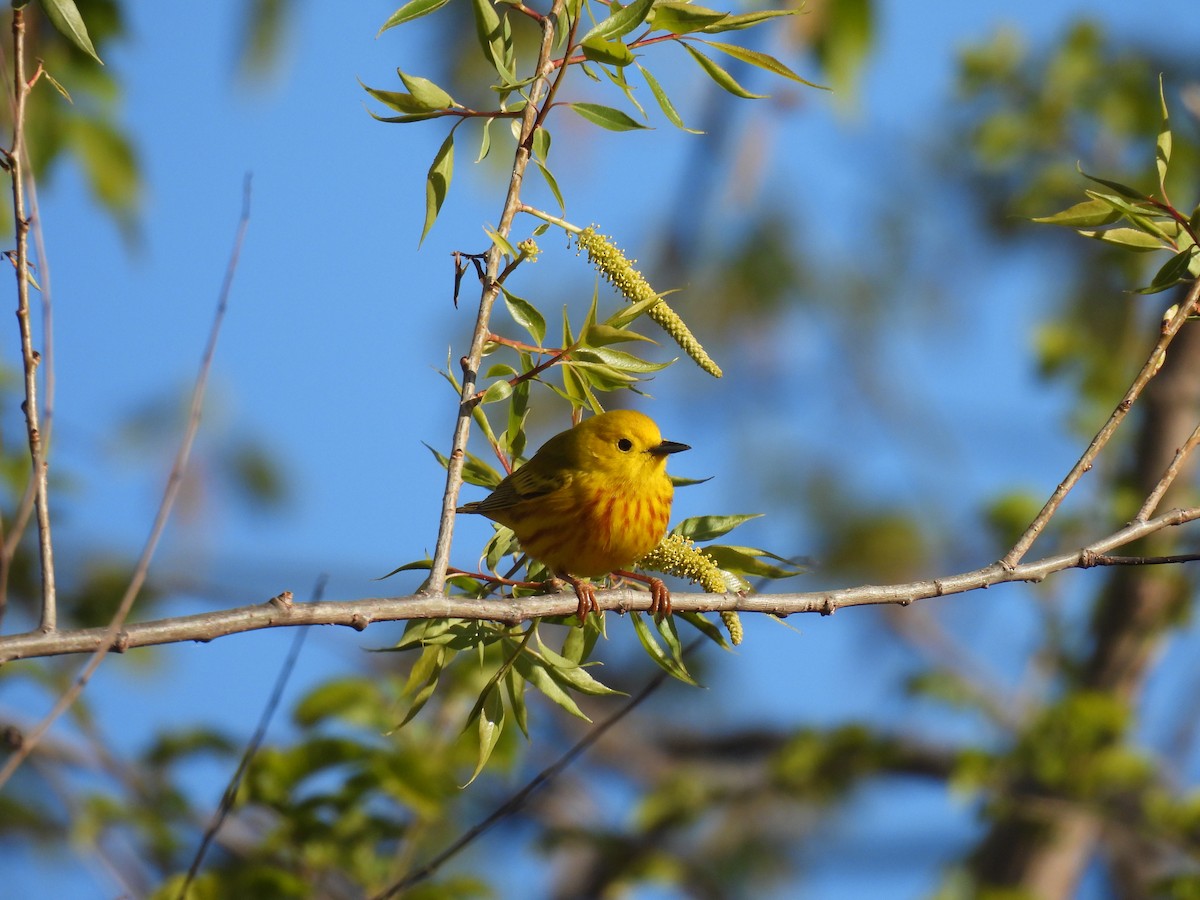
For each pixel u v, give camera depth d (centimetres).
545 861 1356
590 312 782
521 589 867
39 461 600
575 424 813
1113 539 801
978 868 1516
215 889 949
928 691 1608
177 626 616
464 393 764
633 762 1828
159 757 1120
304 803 988
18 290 607
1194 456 1716
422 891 984
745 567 857
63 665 1293
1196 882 1270
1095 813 1354
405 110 754
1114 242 788
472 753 1068
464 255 770
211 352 630
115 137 1097
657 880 1362
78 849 1019
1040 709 1459
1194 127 1828
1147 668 1647
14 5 643
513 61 776
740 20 773
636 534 892
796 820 1634
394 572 771
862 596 802
